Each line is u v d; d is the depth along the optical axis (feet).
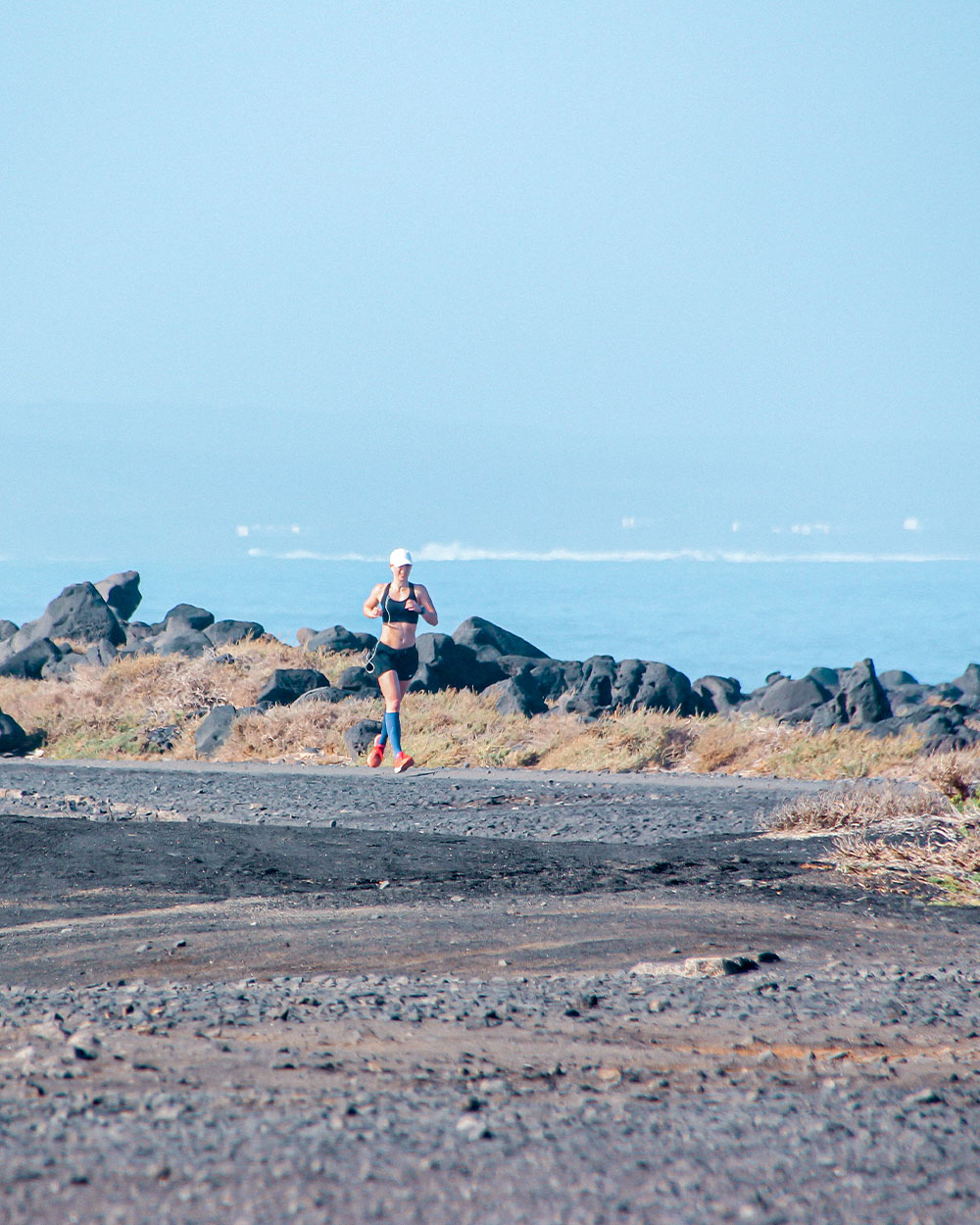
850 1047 25.11
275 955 34.53
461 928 38.09
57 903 42.63
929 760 84.79
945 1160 17.31
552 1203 15.07
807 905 42.98
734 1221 14.66
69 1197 14.71
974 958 35.29
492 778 85.25
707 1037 25.62
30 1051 22.54
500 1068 22.61
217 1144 16.96
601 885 46.62
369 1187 15.42
